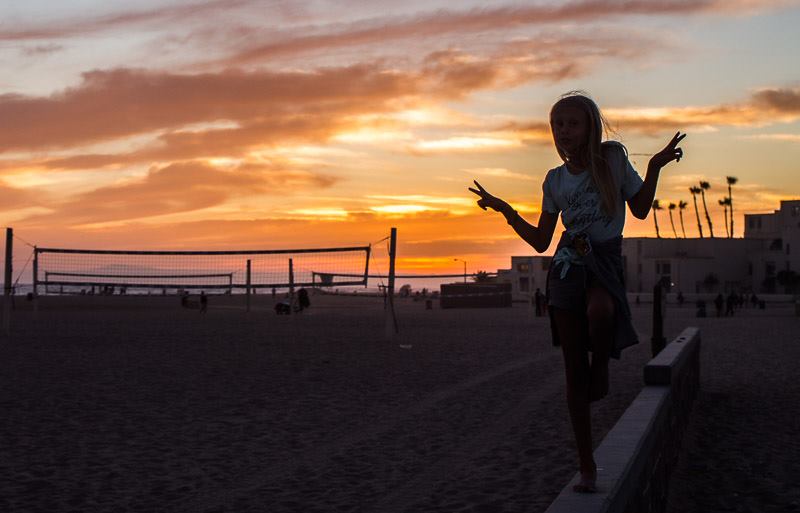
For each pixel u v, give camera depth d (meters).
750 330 37.84
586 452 4.22
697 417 11.98
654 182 4.18
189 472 8.09
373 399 13.28
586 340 4.27
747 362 21.09
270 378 16.17
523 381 15.81
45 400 12.94
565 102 4.16
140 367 18.11
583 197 4.20
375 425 10.82
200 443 9.55
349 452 9.07
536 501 6.92
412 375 16.83
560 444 9.44
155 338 27.66
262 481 7.74
